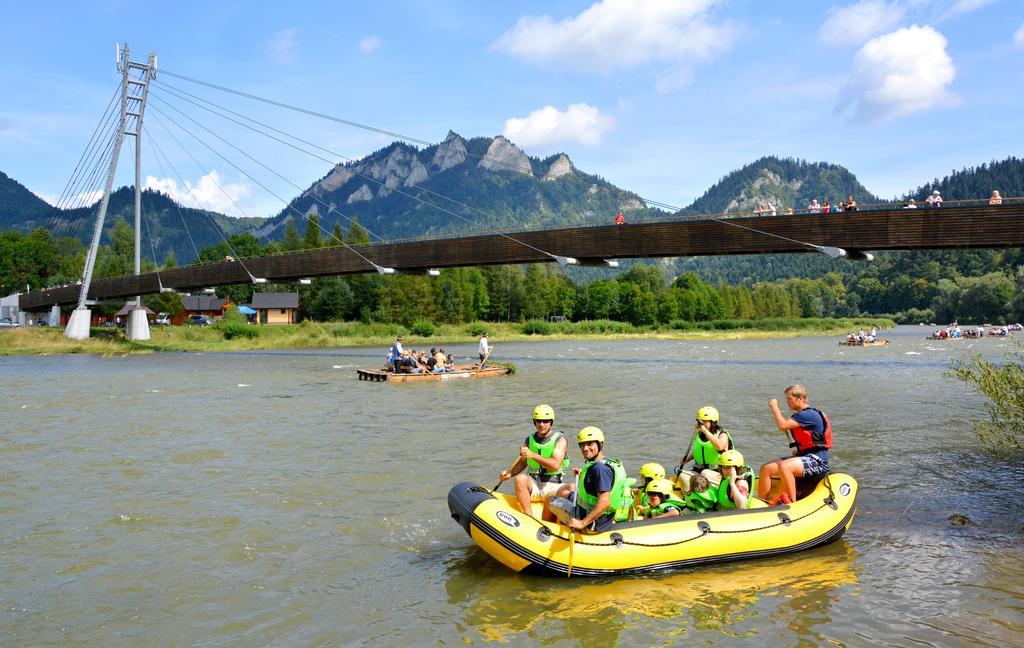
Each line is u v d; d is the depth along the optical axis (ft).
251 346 184.65
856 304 604.08
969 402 64.03
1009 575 22.30
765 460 40.11
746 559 23.62
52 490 33.99
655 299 394.93
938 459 39.37
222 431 50.96
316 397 72.43
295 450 43.57
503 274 382.22
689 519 23.32
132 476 36.88
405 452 42.65
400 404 66.08
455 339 226.79
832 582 21.85
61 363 131.34
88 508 30.81
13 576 23.03
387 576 22.82
